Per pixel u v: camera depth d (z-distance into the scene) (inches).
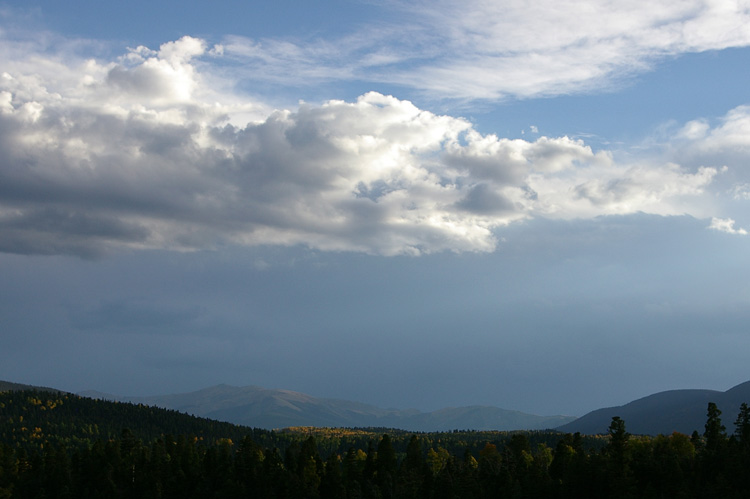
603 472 7731.3
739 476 7317.9
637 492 7475.4
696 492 7190.0
